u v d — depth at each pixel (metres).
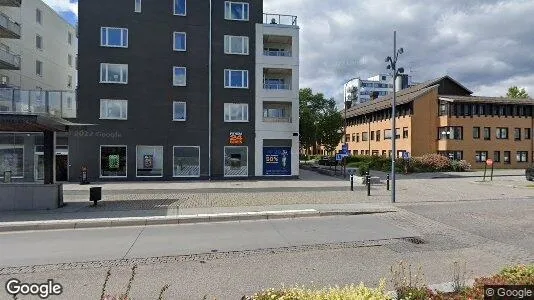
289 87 30.94
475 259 7.54
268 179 28.33
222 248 8.45
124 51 27.06
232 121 28.44
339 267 7.02
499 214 12.81
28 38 33.62
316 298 3.91
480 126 42.72
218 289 5.89
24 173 14.95
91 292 5.77
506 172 36.22
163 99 27.48
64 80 41.06
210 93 28.16
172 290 5.85
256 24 29.16
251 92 28.88
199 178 27.77
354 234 9.88
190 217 11.74
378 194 18.09
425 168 36.16
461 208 14.12
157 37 27.55
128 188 20.92
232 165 28.42
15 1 29.62
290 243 8.90
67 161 26.06
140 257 7.73
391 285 5.97
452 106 42.06
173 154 27.53
